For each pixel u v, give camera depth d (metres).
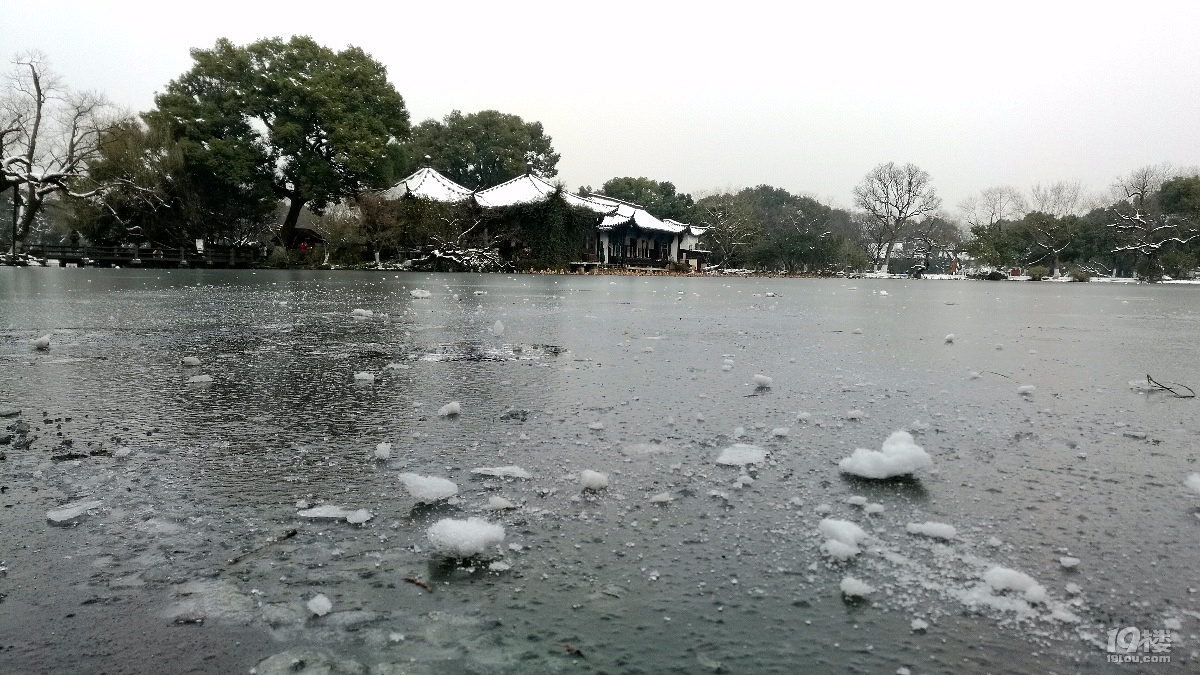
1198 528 1.95
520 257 34.81
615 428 3.05
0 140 28.05
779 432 2.95
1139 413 3.46
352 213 31.72
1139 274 43.94
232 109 32.56
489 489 2.24
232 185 32.84
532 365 4.81
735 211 54.12
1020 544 1.84
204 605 1.50
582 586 1.60
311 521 1.97
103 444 2.73
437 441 2.82
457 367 4.71
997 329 8.06
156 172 29.80
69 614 1.46
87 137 29.88
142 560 1.71
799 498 2.17
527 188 36.00
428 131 55.91
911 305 13.08
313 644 1.37
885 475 2.35
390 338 6.30
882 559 1.74
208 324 7.31
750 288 21.11
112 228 31.88
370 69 35.12
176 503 2.10
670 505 2.11
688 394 3.83
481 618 1.47
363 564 1.71
